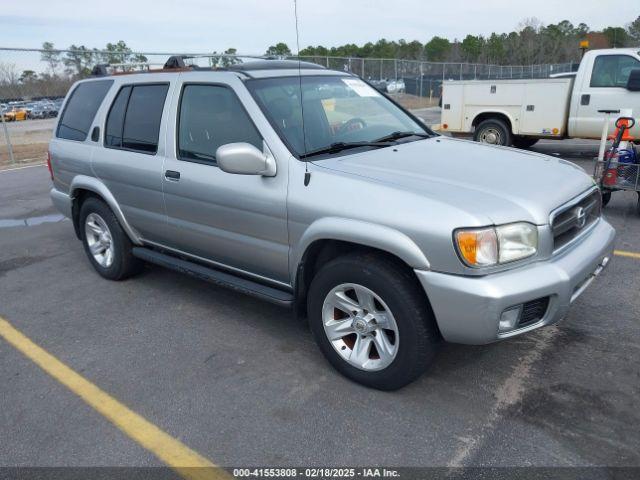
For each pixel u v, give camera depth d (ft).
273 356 12.14
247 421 9.91
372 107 14.06
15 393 11.16
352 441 9.25
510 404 10.02
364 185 9.93
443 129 39.11
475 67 101.96
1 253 20.48
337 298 10.62
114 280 17.02
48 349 12.93
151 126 14.11
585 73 32.58
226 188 11.96
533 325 9.39
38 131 69.31
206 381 11.27
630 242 18.44
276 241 11.41
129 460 9.09
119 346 12.91
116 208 15.46
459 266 8.87
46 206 27.91
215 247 12.98
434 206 9.12
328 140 11.96
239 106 11.99
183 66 14.25
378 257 9.96
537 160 11.89
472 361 11.48
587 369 11.02
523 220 9.14
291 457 8.96
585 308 13.66
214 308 14.78
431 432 9.36
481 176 10.34
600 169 21.34
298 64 13.17
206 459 9.02
